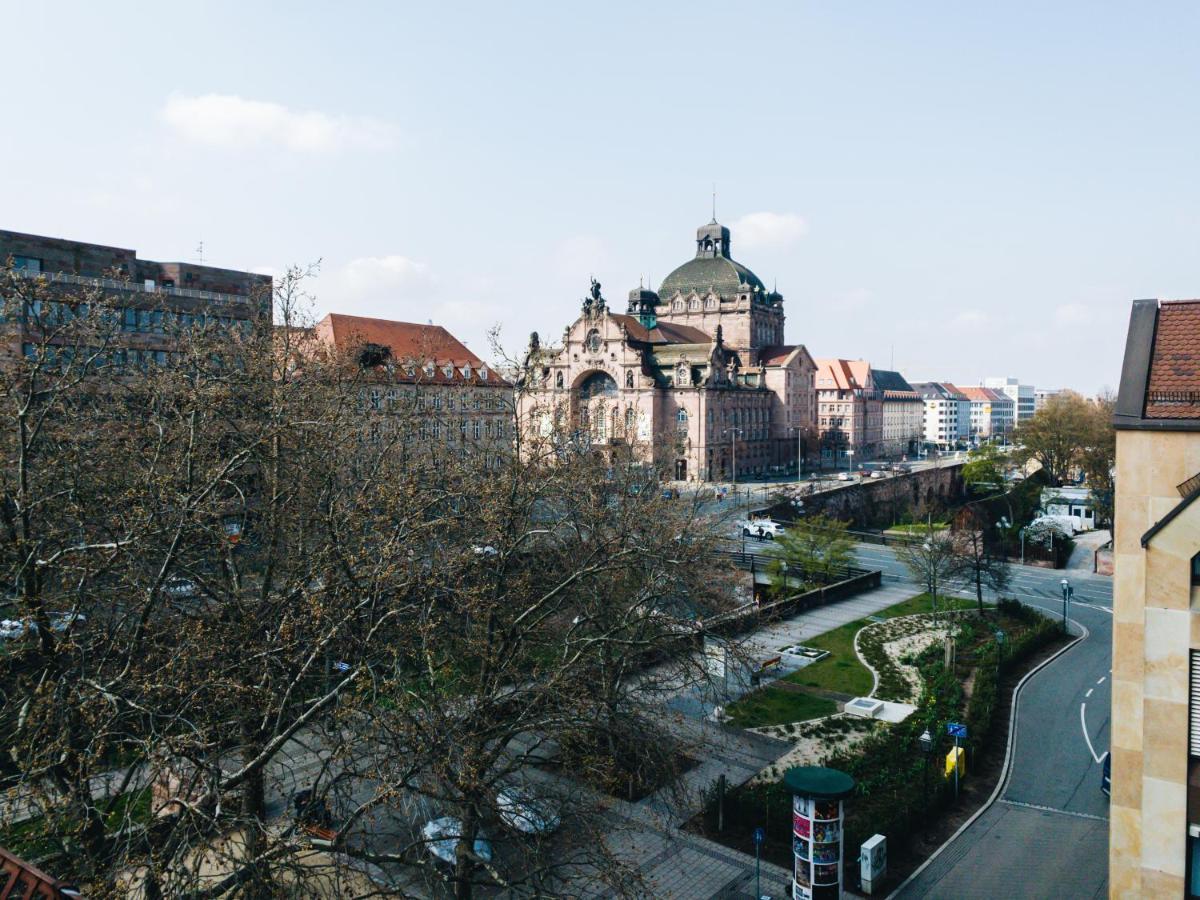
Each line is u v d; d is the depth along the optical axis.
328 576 25.27
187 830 19.05
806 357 183.00
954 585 77.38
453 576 26.72
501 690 26.70
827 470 186.25
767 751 41.69
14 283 30.23
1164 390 22.19
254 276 82.44
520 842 22.94
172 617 27.48
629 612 32.75
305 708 25.42
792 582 75.12
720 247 185.88
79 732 22.55
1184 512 20.55
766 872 31.22
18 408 27.97
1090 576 87.19
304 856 23.84
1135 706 21.58
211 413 32.53
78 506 27.23
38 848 23.67
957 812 36.41
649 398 146.50
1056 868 32.03
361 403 41.06
